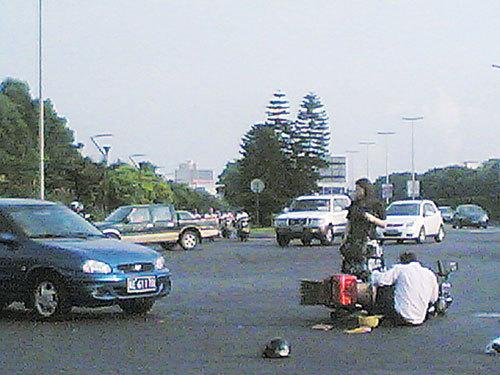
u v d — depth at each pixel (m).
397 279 13.36
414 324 13.17
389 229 38.78
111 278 13.62
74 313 15.01
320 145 83.81
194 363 10.13
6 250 14.28
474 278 21.44
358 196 14.34
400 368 9.80
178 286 19.95
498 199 94.88
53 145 76.50
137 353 10.83
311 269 24.92
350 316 13.57
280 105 83.69
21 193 54.66
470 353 10.82
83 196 60.50
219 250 36.19
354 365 9.98
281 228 38.62
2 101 68.12
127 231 35.94
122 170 70.81
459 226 68.81
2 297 14.30
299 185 80.19
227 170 111.31
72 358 10.49
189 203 102.12
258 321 13.84
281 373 9.51
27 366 9.96
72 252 13.77
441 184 119.88
